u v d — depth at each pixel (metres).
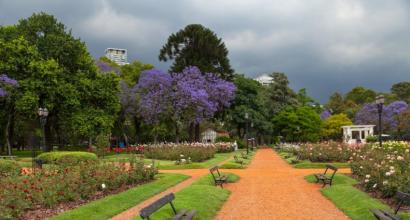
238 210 12.41
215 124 80.81
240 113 68.56
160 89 50.53
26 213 10.83
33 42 40.53
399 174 13.12
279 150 52.62
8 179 13.16
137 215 11.24
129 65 64.44
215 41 62.12
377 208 11.27
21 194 11.00
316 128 70.44
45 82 37.88
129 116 54.34
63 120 42.41
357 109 95.75
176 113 49.75
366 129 61.78
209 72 60.12
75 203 12.47
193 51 61.44
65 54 41.06
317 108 100.00
